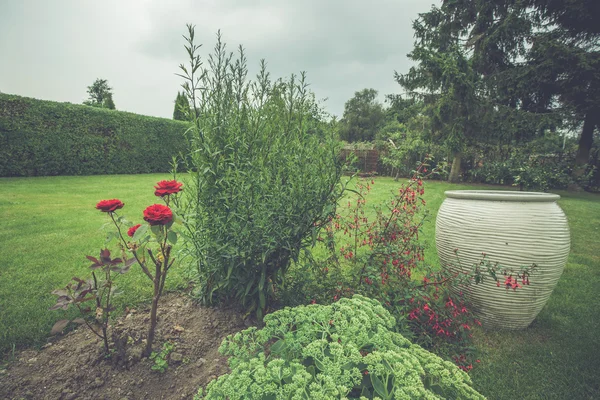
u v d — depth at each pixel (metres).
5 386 1.51
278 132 2.14
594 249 4.54
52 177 9.91
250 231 1.82
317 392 0.91
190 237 1.94
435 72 12.03
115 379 1.58
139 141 12.48
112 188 8.04
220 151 1.87
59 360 1.70
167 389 1.55
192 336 1.95
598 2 11.00
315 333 1.28
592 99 11.23
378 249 2.32
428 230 5.05
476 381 1.83
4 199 6.07
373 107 37.47
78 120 10.67
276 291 2.29
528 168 11.45
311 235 2.12
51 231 4.16
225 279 2.01
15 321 2.05
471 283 2.30
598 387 1.80
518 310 2.23
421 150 14.16
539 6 12.36
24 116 9.45
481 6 12.88
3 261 3.11
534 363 2.01
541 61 11.53
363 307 1.39
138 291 2.55
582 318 2.57
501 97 12.40
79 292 1.58
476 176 13.74
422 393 0.98
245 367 1.11
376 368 1.02
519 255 2.11
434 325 2.05
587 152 12.50
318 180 2.00
